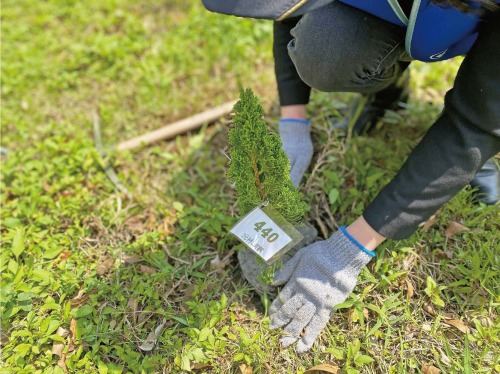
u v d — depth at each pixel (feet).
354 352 5.10
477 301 5.52
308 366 5.30
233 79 8.79
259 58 8.96
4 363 5.36
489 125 4.30
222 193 6.98
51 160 7.63
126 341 5.57
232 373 5.30
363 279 5.64
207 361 5.25
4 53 9.51
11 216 6.89
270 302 5.76
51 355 5.36
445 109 4.64
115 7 10.30
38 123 8.48
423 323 5.49
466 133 4.42
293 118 6.26
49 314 5.78
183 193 7.27
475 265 5.49
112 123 8.41
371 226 4.96
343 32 4.80
